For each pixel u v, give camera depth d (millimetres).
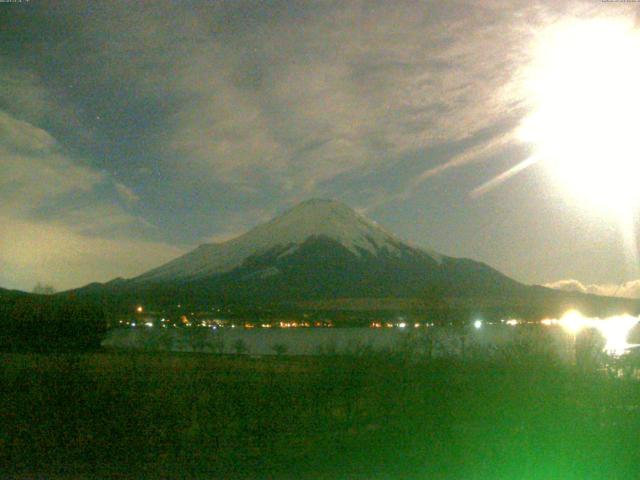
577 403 14492
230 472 11719
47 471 11812
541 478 11383
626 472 11633
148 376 18422
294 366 19047
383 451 12938
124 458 12617
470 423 14547
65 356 20547
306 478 11305
